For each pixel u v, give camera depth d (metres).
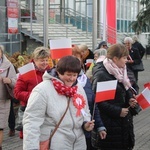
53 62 6.93
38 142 4.19
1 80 7.55
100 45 12.34
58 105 4.27
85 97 4.50
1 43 20.23
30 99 4.28
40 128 4.28
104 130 5.02
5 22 20.38
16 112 9.55
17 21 21.19
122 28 39.47
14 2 20.78
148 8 23.06
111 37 30.53
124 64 5.43
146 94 5.39
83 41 26.98
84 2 32.69
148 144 8.77
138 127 10.55
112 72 5.41
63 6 30.62
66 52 5.44
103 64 5.50
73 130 4.32
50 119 4.28
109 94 4.87
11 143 8.77
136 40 15.82
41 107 4.24
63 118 4.27
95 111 5.02
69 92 4.29
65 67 4.24
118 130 5.39
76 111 4.32
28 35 23.45
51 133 4.27
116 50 5.39
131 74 6.18
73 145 4.35
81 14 31.22
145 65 30.84
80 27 30.80
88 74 7.31
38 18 25.75
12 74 7.65
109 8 31.25
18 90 6.52
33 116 4.23
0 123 7.61
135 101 5.41
